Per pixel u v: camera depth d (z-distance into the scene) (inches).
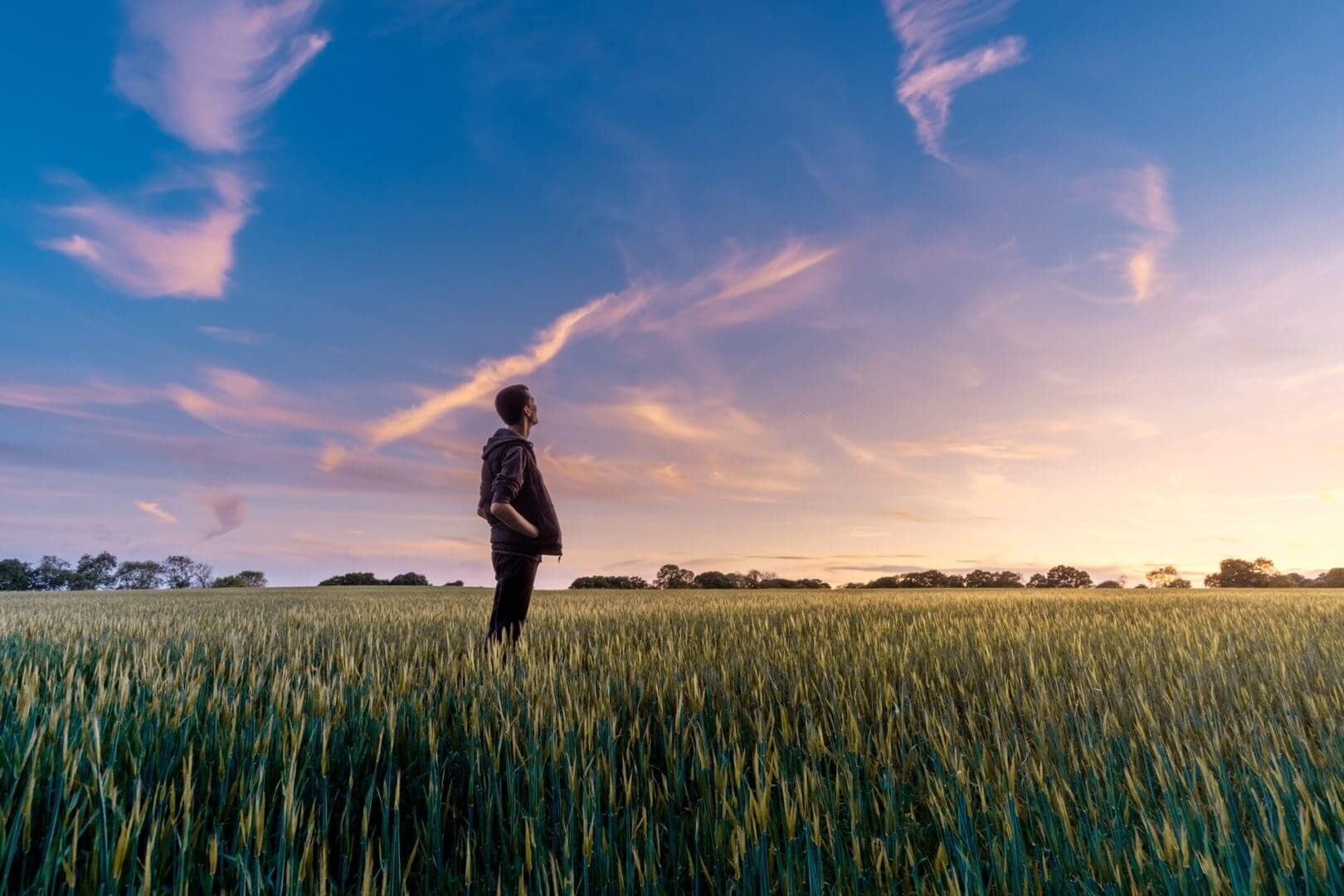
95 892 61.5
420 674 151.0
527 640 191.8
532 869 66.4
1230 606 375.2
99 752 81.6
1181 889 57.7
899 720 110.0
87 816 76.3
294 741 89.8
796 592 745.6
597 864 67.6
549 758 94.2
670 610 348.8
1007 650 189.8
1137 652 180.5
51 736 89.7
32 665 154.9
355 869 73.7
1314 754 92.9
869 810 81.7
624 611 335.0
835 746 100.9
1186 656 170.9
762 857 64.4
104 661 154.6
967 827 69.7
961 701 133.5
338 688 126.1
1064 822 67.7
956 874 61.6
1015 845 63.8
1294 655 176.6
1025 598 494.6
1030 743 99.2
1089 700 126.4
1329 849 62.7
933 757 93.4
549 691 124.0
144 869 61.1
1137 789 78.4
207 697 123.3
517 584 185.3
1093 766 83.8
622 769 91.0
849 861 68.3
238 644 197.3
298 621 297.4
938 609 348.8
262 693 132.5
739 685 140.2
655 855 70.2
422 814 85.7
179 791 83.4
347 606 417.7
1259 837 67.4
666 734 100.2
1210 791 72.3
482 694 120.4
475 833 78.3
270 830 76.4
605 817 79.4
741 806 76.7
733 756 88.9
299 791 82.4
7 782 81.2
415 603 465.4
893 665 161.5
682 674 147.9
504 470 179.0
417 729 103.8
